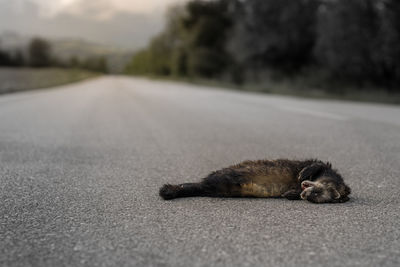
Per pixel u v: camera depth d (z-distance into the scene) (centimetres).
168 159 591
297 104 1620
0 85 3553
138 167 538
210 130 895
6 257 255
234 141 751
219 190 394
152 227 312
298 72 3391
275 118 1119
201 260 252
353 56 2211
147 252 264
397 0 1995
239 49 3512
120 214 343
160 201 384
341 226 318
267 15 3241
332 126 954
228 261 251
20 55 16975
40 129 906
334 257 259
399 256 261
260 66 3578
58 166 539
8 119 1090
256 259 254
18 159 582
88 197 396
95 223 320
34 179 467
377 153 638
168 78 6931
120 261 250
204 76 5131
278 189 402
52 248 269
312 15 3145
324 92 2355
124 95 2480
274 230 307
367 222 328
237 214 347
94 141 753
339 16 2217
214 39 5112
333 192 376
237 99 1947
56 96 2331
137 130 902
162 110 1386
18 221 323
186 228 310
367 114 1227
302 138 782
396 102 1769
